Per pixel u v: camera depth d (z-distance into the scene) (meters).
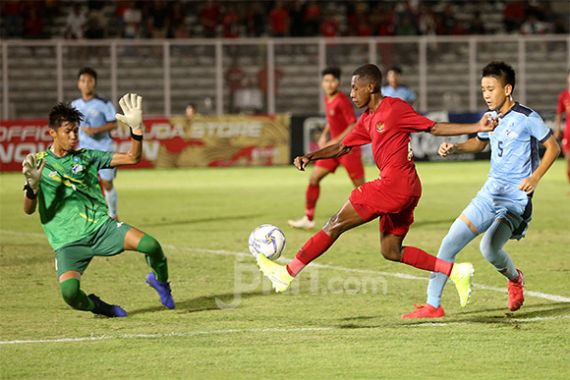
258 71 76.94
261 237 23.61
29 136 67.81
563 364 18.61
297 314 23.44
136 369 18.39
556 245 34.44
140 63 76.50
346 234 37.81
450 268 22.06
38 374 18.09
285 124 71.12
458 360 18.91
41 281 28.08
